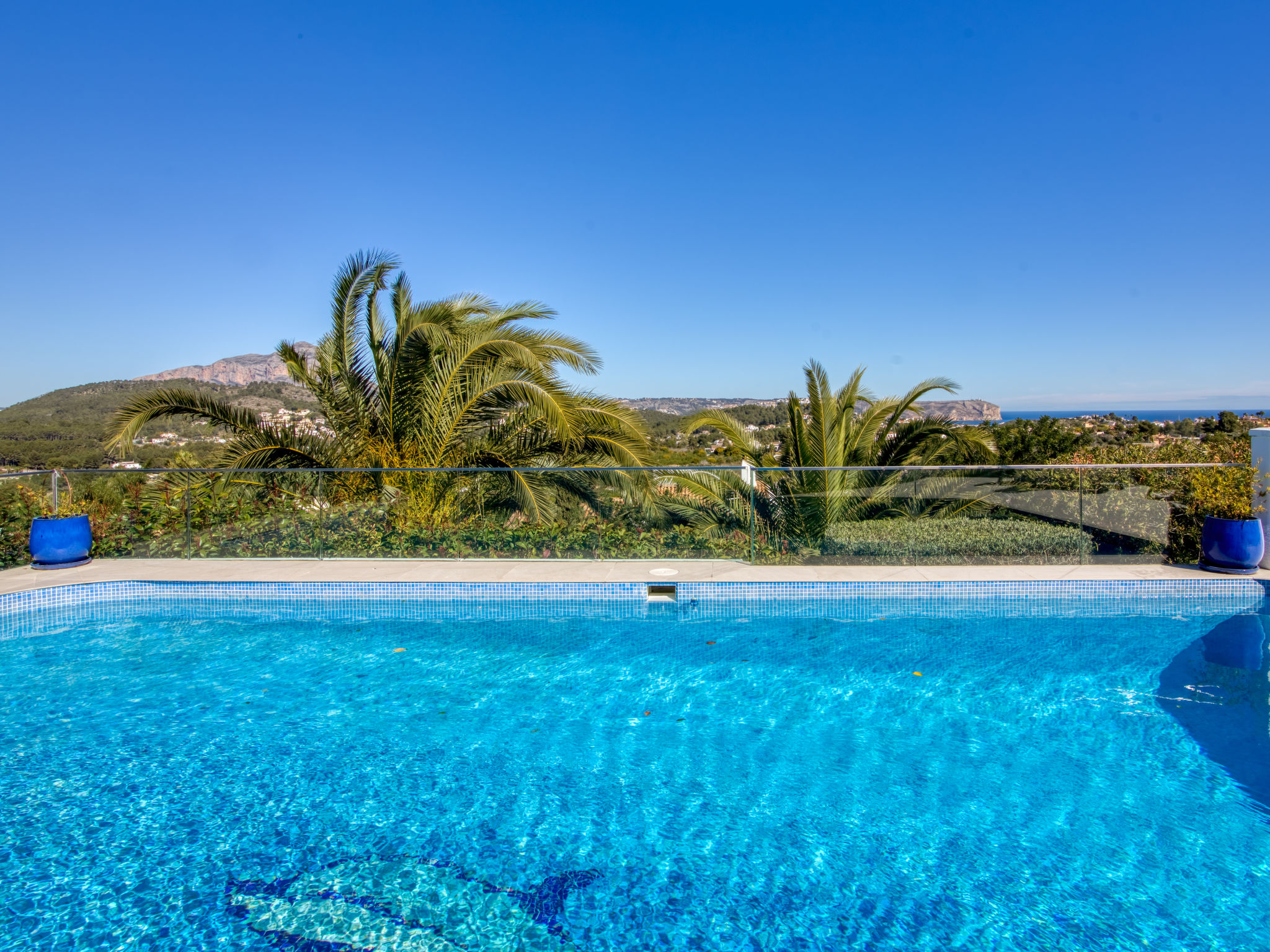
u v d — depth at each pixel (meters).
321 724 4.64
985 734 4.44
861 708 4.84
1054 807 3.61
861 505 8.02
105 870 3.14
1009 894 2.96
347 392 9.80
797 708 4.86
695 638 6.30
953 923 2.79
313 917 2.85
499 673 5.53
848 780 3.91
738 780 3.93
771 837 3.39
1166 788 3.78
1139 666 5.54
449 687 5.25
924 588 6.94
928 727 4.56
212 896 2.96
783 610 6.96
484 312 10.30
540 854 3.27
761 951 2.67
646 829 3.47
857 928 2.78
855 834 3.40
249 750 4.29
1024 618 6.75
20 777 3.96
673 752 4.27
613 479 8.12
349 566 7.89
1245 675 5.36
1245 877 3.03
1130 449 9.25
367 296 9.92
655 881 3.08
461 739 4.44
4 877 3.08
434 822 3.54
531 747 4.34
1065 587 6.95
